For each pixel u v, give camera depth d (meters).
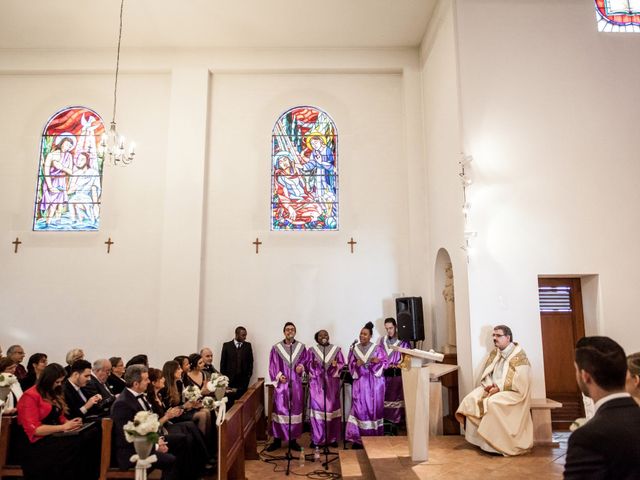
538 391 5.92
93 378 5.18
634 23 6.73
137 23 7.86
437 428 6.13
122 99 8.54
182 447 4.66
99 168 8.41
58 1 7.32
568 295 6.57
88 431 4.51
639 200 6.33
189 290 7.80
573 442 1.70
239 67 8.51
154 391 5.00
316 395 6.75
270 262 8.12
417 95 8.42
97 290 8.00
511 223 6.21
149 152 8.38
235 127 8.49
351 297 8.05
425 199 8.13
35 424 4.35
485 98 6.43
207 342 7.87
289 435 5.98
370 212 8.28
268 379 7.79
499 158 6.33
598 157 6.38
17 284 8.00
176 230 7.96
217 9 7.54
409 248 8.14
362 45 8.52
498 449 5.08
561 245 6.20
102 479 4.18
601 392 1.77
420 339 6.96
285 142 8.55
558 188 6.30
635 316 6.14
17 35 8.14
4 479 4.76
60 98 8.55
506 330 5.55
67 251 8.09
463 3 6.62
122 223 8.18
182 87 8.39
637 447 1.59
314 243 8.18
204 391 5.80
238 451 5.31
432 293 7.86
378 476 4.53
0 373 4.66
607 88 6.52
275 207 8.35
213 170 8.35
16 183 8.28
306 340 7.93
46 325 7.91
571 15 6.62
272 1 7.37
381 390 6.69
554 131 6.40
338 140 8.51
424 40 8.21
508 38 6.55
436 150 7.51
